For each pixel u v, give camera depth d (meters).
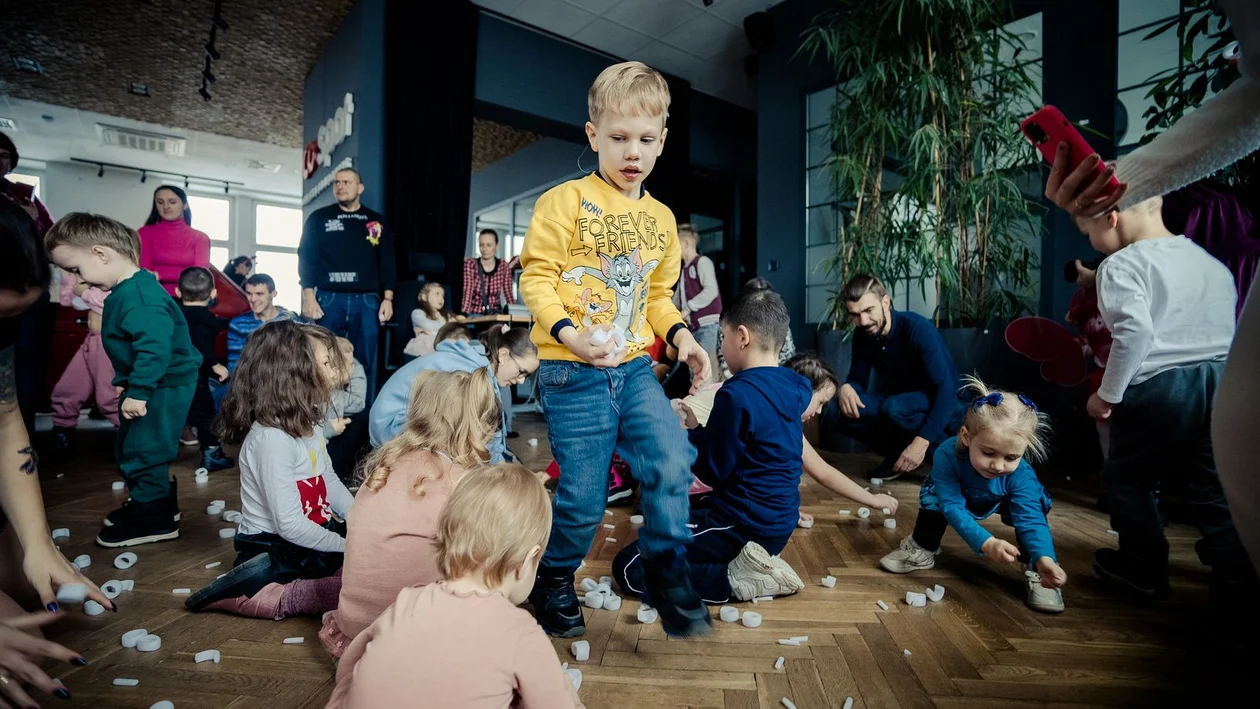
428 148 5.05
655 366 4.02
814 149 5.02
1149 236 1.56
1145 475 1.57
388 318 4.01
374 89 4.92
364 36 4.88
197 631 1.41
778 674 1.24
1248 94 0.73
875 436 3.14
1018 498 1.65
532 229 1.36
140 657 1.28
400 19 4.92
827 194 4.94
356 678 0.84
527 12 5.42
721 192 7.49
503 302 5.73
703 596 1.57
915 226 3.56
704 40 5.84
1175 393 1.47
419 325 4.48
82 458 3.58
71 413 3.55
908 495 2.78
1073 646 1.36
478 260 5.80
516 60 5.60
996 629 1.44
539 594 1.42
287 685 1.18
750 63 6.05
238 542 1.56
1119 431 1.60
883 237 3.70
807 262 5.10
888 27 3.55
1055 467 3.29
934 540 1.82
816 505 2.60
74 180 10.32
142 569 1.82
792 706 1.11
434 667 0.82
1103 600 1.61
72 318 4.11
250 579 1.48
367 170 4.91
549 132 6.10
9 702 0.85
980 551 1.63
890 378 3.15
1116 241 1.61
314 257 3.90
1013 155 3.51
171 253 4.37
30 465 1.10
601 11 5.39
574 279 1.36
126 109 7.77
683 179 6.58
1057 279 3.71
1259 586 1.37
